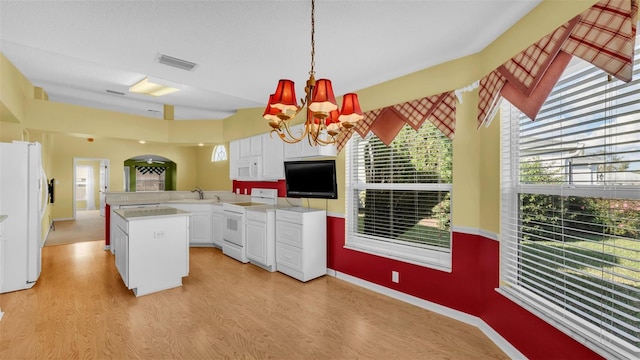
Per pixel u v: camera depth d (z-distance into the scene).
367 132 3.21
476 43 2.31
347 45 2.34
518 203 2.09
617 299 1.40
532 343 1.86
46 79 4.18
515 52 2.00
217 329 2.37
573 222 1.64
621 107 1.35
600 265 1.48
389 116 3.03
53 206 7.61
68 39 2.24
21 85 3.98
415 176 2.95
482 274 2.42
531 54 1.75
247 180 5.05
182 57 2.57
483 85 2.27
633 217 1.34
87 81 4.24
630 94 1.30
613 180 1.40
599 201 1.49
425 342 2.22
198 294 3.08
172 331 2.33
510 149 2.12
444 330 2.39
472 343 2.21
